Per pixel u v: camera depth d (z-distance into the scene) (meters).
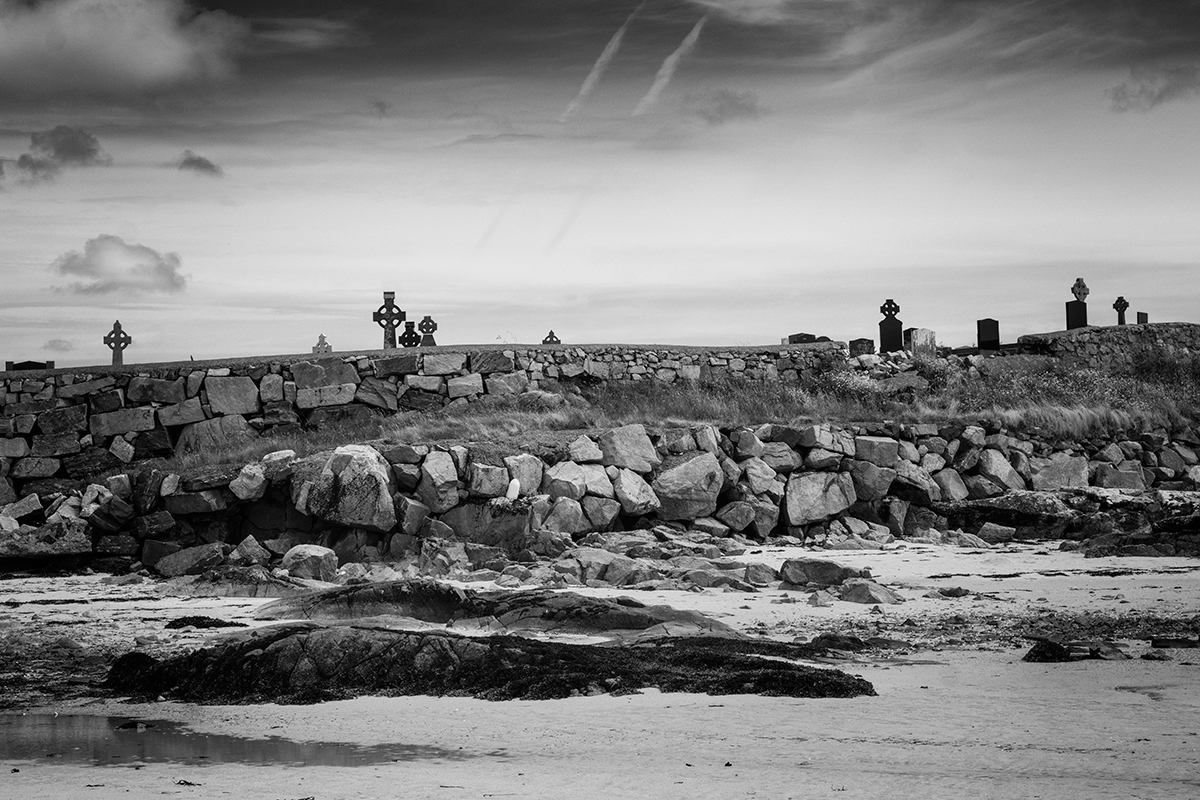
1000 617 14.72
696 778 7.22
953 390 34.62
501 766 7.71
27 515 27.25
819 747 8.00
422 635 11.16
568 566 20.31
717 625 13.45
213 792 7.10
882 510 27.97
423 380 33.47
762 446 28.02
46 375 32.62
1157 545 22.70
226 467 26.14
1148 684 10.05
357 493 24.30
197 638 14.11
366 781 7.32
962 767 7.36
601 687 10.30
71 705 10.25
